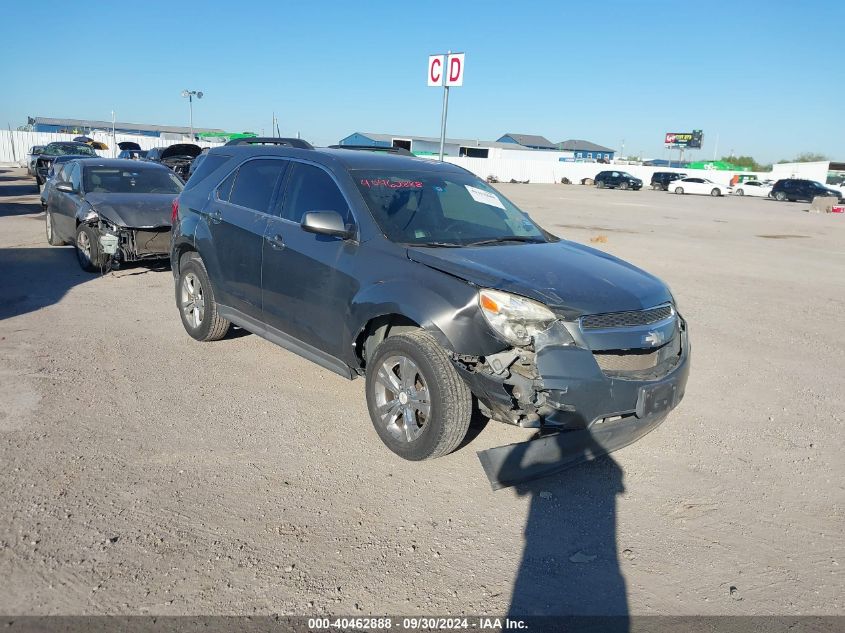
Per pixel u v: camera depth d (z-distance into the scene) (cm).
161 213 948
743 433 502
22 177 3331
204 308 620
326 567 318
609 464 444
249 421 475
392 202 482
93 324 700
